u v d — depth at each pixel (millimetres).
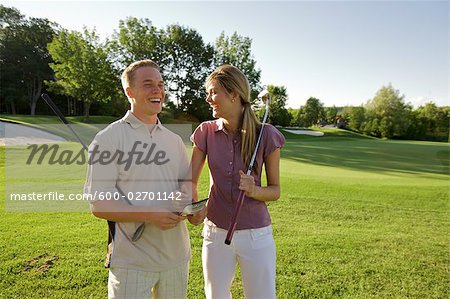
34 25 37750
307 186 6504
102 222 4145
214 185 1922
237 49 32969
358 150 16031
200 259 3238
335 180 7301
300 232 4016
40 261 3072
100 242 3535
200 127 1993
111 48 30484
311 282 2838
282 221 4402
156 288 1810
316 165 10297
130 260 1675
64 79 28172
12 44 35375
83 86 27172
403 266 3180
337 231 4086
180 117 31656
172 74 32281
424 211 5062
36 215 4332
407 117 42906
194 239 3730
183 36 31953
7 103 36594
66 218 4258
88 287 2658
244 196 1799
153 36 31062
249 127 1816
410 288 2793
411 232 4125
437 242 3803
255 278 1846
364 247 3602
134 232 1681
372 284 2840
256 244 1834
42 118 19203
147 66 1701
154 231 1708
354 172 8977
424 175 8836
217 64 33562
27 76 36500
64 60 27172
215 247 1894
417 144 22062
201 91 32125
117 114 29406
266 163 1902
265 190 1815
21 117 19141
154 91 1674
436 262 3285
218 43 33312
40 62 37000
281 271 3014
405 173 9219
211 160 1901
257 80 33406
